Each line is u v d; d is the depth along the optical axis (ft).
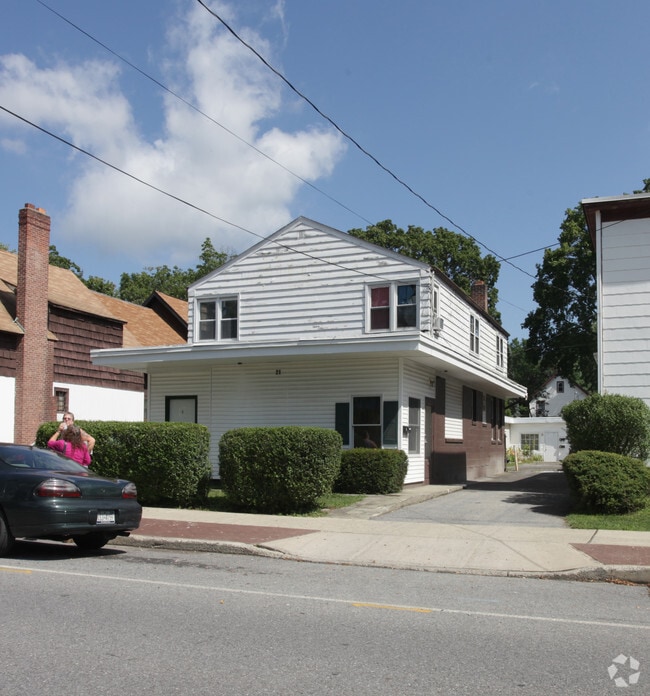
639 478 46.60
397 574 31.65
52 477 32.81
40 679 16.92
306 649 19.61
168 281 204.85
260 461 48.37
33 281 78.84
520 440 176.35
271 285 72.64
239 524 43.21
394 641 20.58
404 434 65.00
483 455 95.04
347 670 17.93
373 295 68.90
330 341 61.00
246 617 22.95
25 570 30.07
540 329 144.15
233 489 49.34
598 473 46.50
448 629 22.00
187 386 74.38
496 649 19.93
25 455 35.50
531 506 52.95
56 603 24.23
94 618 22.35
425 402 70.95
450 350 67.00
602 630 22.15
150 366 73.41
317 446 48.06
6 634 20.51
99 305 92.89
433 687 16.83
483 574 31.86
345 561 34.19
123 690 16.29
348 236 69.87
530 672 18.01
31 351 77.77
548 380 224.94
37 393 78.18
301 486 47.62
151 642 19.95
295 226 72.38
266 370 70.74
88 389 87.25
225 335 74.43
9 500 32.50
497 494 62.75
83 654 18.80
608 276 58.44
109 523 33.99
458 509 51.83
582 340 138.00
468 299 81.15
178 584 28.02
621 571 30.81
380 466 58.70
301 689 16.55
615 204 58.23
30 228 79.05
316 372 68.39
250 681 17.01
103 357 70.69
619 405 51.75
